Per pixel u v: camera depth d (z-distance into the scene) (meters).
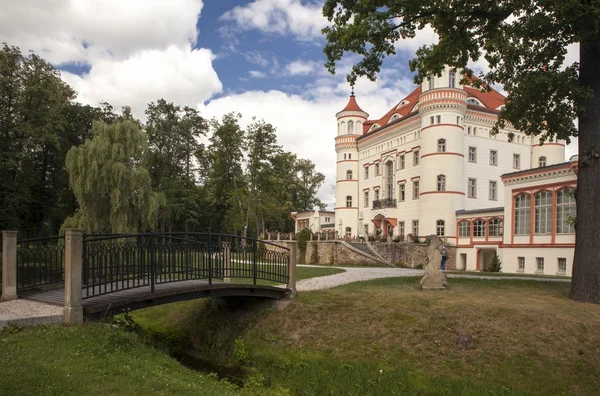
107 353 7.46
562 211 27.84
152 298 10.09
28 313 8.48
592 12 11.12
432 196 39.97
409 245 37.28
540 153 44.66
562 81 13.02
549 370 9.18
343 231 54.47
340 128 56.44
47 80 34.59
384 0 14.20
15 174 33.00
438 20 14.48
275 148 47.03
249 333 12.88
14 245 10.07
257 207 47.56
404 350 10.53
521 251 30.56
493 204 42.50
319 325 12.24
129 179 27.58
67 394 5.56
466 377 9.38
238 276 12.77
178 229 55.28
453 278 18.78
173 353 12.93
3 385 5.54
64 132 39.69
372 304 12.72
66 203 38.56
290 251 14.20
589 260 12.56
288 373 10.59
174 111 49.97
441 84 40.06
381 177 49.75
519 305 11.77
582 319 10.59
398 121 46.09
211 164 52.66
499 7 14.19
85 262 8.98
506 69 15.64
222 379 9.94
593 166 12.78
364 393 9.36
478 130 42.34
